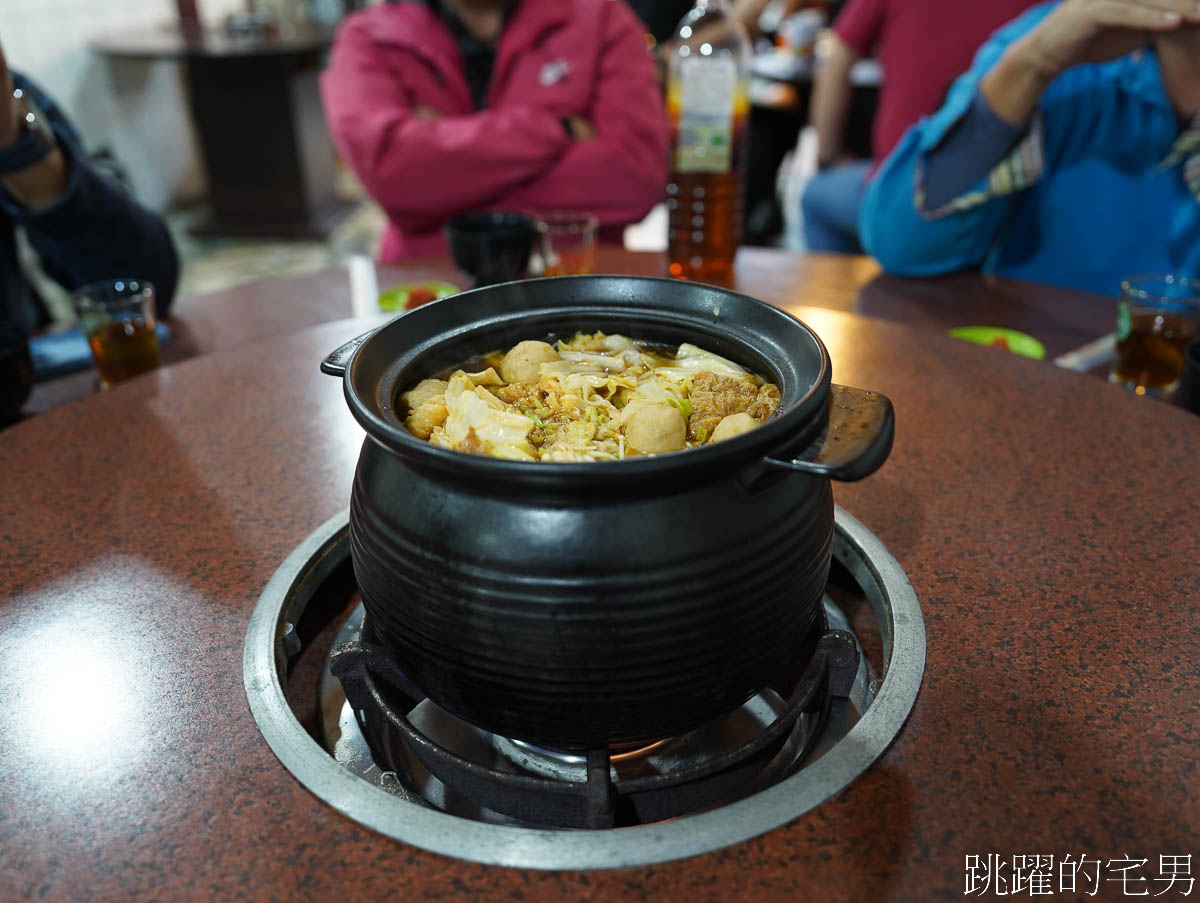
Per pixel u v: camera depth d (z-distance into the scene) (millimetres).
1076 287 1895
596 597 520
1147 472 936
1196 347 1163
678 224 1650
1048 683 665
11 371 1176
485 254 1500
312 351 1265
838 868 525
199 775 601
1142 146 1783
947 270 1731
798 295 1582
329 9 6828
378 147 2168
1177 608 739
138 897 518
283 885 522
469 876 525
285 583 776
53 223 1596
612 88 2326
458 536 532
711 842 539
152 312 1345
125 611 761
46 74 4961
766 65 4707
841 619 817
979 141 1611
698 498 526
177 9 6012
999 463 962
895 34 2941
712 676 568
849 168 3531
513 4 2398
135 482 954
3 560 828
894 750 608
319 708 739
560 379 671
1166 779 581
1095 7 1426
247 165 5344
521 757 706
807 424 524
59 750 622
